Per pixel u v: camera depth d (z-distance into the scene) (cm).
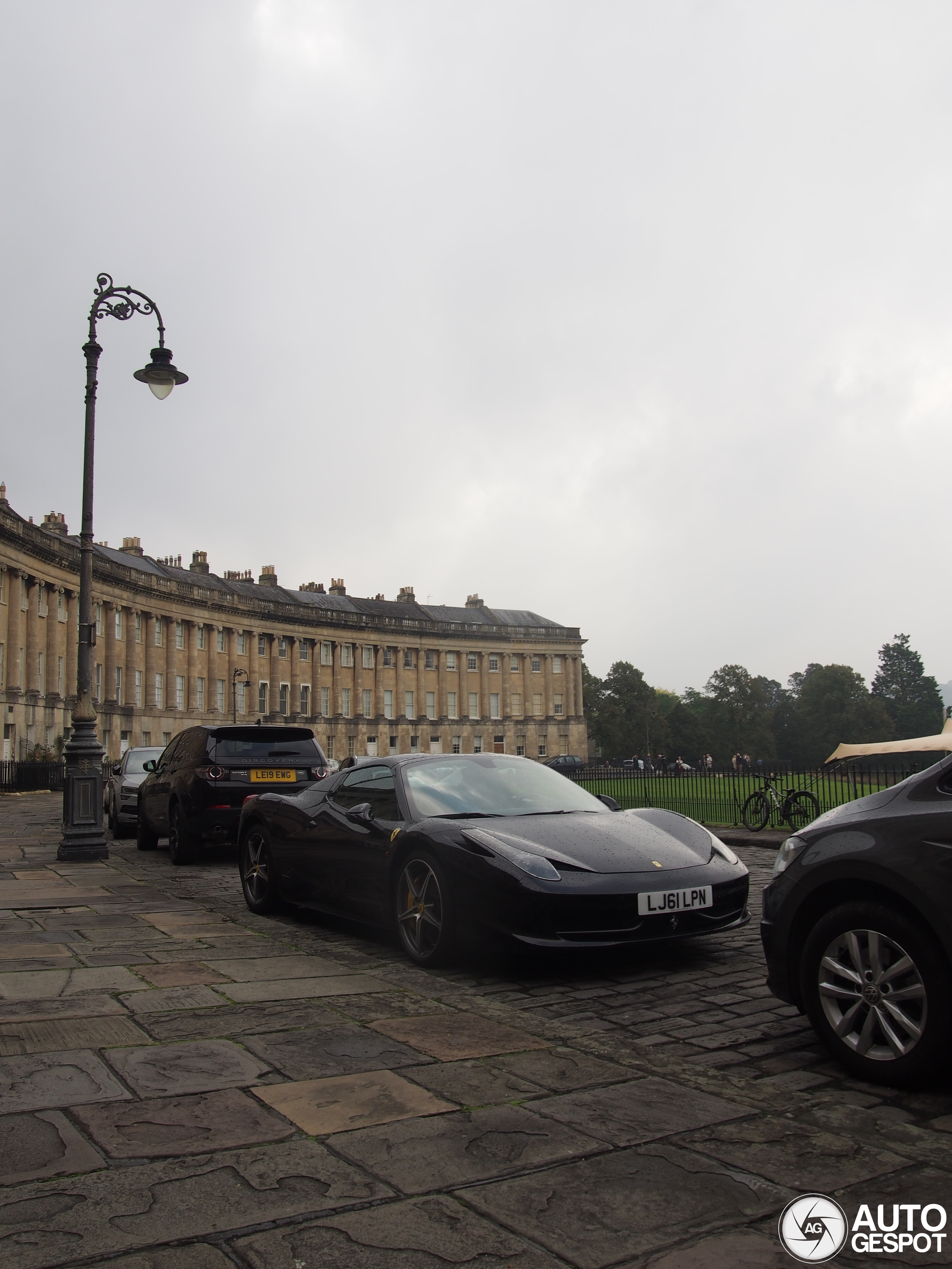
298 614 9000
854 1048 443
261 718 8281
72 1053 445
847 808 482
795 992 481
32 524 5544
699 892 659
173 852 1413
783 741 12862
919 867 420
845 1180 322
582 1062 440
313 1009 530
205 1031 484
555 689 10988
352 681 9569
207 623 7969
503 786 808
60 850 1403
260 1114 372
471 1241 279
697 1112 380
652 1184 317
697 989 630
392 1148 342
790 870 481
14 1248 272
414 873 706
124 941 741
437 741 10094
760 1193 312
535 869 639
